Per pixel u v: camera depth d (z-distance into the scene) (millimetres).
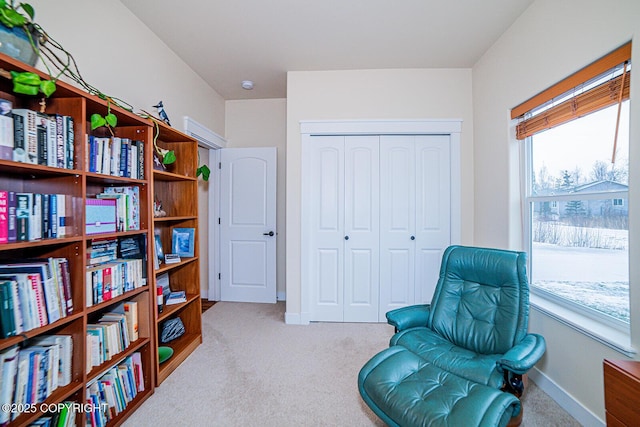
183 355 2070
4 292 998
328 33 2193
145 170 1747
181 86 2572
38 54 1172
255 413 1540
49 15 1399
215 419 1496
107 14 1746
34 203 1115
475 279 1805
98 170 1440
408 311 1866
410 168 2777
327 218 2832
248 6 1895
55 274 1182
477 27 2111
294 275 2791
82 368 1266
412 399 1144
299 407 1589
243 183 3475
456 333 1712
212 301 3498
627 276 1353
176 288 2367
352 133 2756
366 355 2164
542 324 1735
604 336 1307
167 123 2084
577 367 1475
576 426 1426
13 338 1004
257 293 3469
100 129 1724
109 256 1566
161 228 2314
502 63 2199
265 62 2619
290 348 2270
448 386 1208
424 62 2605
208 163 3543
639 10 1188
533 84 1851
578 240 1628
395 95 2725
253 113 3561
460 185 2711
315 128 2752
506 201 2162
